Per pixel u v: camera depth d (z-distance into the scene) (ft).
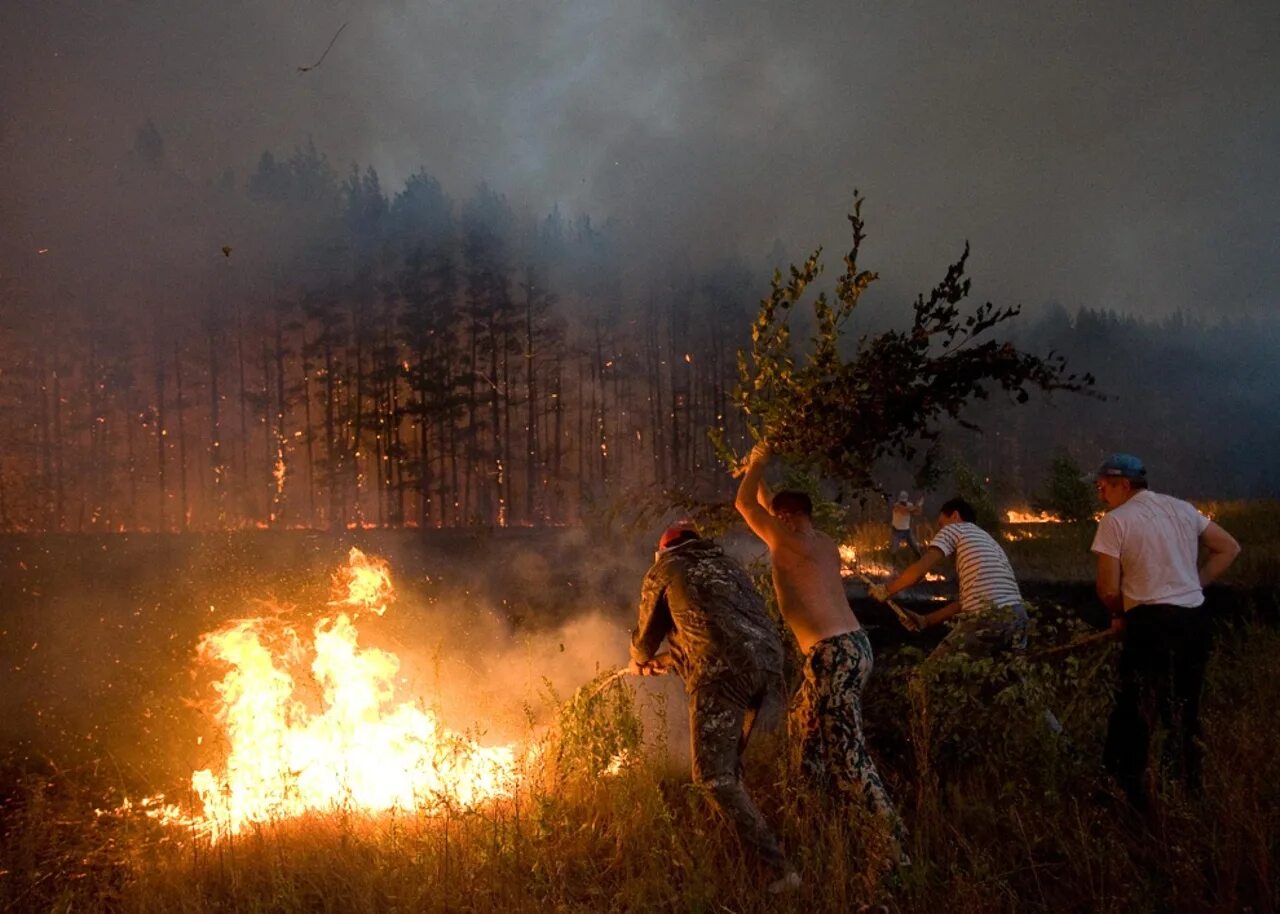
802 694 15.05
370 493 178.09
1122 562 15.76
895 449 17.31
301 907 13.03
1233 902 11.64
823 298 16.97
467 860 13.98
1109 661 18.28
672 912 12.63
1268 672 20.56
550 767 16.74
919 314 16.38
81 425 167.02
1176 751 15.03
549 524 172.65
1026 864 13.44
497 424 177.58
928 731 15.75
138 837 15.96
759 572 19.29
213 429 175.11
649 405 206.08
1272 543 41.34
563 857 14.30
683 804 16.03
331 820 15.74
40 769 20.74
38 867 15.16
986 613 17.85
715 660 14.20
